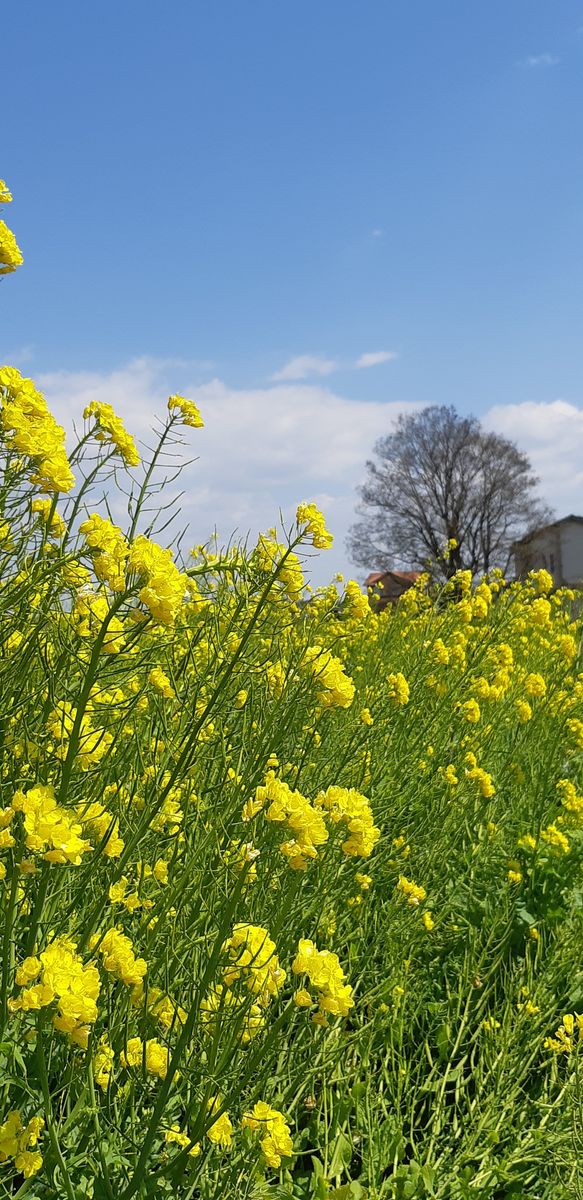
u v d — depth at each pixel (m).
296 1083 2.44
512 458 42.19
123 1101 2.17
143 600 1.83
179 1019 2.24
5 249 2.20
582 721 6.00
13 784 2.23
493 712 5.46
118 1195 1.93
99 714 2.62
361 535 42.72
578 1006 3.56
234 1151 2.16
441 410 42.53
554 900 4.26
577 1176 2.60
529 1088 3.20
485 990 3.47
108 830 2.12
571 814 5.02
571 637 6.54
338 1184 2.56
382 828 4.16
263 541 2.82
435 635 5.88
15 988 1.91
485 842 4.56
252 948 1.94
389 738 4.75
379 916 3.72
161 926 2.39
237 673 2.84
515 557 42.22
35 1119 1.80
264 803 2.01
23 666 2.24
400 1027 3.14
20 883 2.05
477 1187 2.62
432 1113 2.92
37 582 2.10
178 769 2.32
